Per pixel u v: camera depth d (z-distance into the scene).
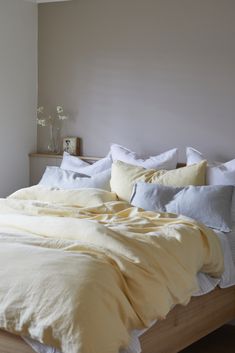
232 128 4.60
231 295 3.99
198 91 4.73
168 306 3.05
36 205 4.14
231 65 4.56
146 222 3.62
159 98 4.93
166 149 4.93
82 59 5.31
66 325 2.62
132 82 5.06
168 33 4.84
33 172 5.59
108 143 5.24
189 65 4.76
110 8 5.12
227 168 4.31
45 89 5.55
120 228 3.43
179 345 3.42
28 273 2.85
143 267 2.98
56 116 5.50
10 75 5.29
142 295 2.90
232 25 4.54
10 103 5.32
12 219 3.67
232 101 4.58
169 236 3.37
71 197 4.27
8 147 5.35
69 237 3.29
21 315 2.74
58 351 2.67
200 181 4.23
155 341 3.16
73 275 2.78
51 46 5.47
